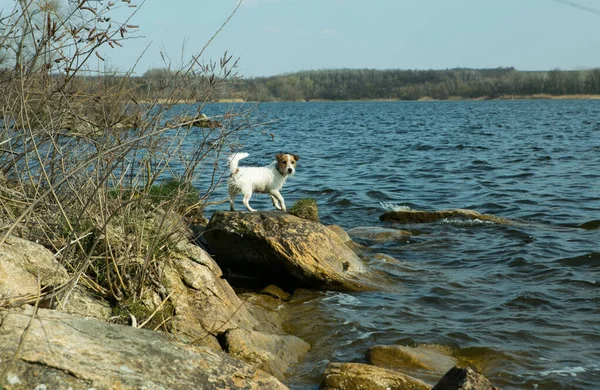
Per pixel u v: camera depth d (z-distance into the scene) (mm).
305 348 5734
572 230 10281
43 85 4730
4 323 3232
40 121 4809
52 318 3430
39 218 5031
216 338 5164
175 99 5246
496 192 14266
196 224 8344
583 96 160875
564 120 48188
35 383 2881
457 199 13695
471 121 50812
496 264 8453
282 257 7332
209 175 13828
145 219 5746
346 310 6676
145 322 4730
